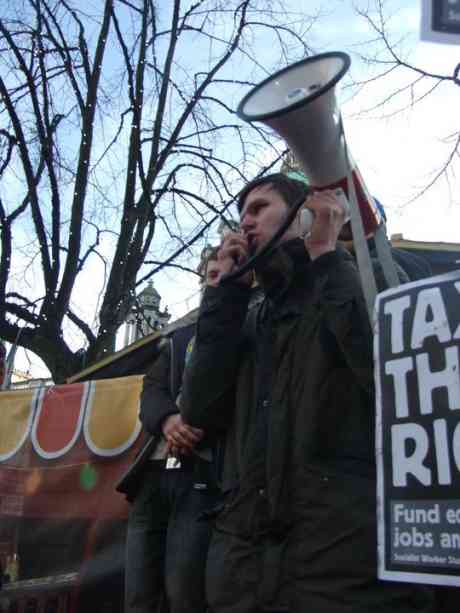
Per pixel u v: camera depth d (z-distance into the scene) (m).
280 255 1.77
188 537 2.25
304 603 1.42
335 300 1.58
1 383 4.12
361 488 1.48
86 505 3.25
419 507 1.19
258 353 1.78
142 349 3.79
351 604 1.38
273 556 1.50
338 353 1.59
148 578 2.44
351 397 1.56
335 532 1.44
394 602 1.40
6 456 3.54
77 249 7.41
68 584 3.18
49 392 3.55
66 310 7.30
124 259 7.37
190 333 2.60
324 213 1.61
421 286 1.30
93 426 3.34
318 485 1.49
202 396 1.88
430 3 1.33
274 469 1.55
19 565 3.31
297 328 1.67
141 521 2.49
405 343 1.29
